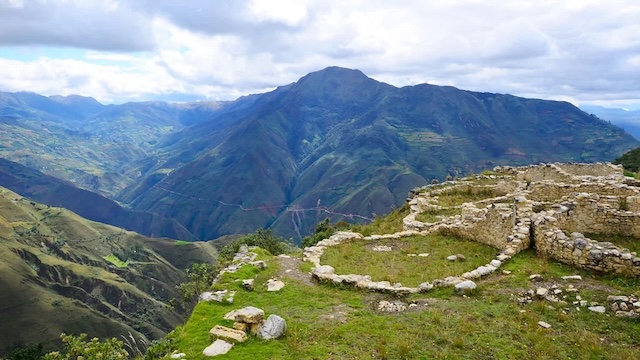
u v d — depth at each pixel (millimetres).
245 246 24766
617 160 63156
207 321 13500
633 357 10117
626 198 21156
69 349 24641
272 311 14344
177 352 11656
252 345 11711
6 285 172625
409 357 10758
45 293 179000
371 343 11656
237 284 17078
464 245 22016
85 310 172375
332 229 45219
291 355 11156
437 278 17281
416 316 13133
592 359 10250
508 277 15586
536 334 11375
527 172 37906
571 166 39031
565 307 12883
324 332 12492
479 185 36500
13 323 155625
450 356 10586
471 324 12195
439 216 29172
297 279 17938
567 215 19922
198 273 40500
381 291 15750
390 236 24953
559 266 16016
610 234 19250
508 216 19625
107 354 24000
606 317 12055
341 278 16969
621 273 14375
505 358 10469
